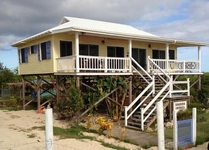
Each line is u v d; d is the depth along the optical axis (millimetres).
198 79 22797
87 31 15250
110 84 16344
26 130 12477
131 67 17719
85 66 15688
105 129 12148
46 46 18094
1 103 24172
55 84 18141
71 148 9273
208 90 22266
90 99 15570
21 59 22672
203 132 12453
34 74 20234
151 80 17656
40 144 9695
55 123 14852
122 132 12273
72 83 14969
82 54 18297
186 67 21406
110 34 16438
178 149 9688
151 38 18828
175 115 9680
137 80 17844
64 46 17609
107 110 18375
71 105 14211
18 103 24188
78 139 10789
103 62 16234
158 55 23250
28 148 9148
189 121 10227
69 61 15578
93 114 15898
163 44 23500
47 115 6586
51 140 6617
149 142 10625
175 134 9633
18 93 28734
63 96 16328
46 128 6586
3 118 16578
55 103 19328
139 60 21812
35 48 20016
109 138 11367
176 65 20984
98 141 10633
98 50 19156
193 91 21484
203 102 21594
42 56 18812
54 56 17172
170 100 15680
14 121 15328
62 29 15469
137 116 14844
